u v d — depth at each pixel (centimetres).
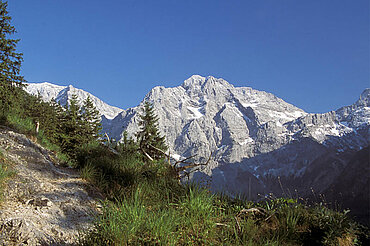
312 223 536
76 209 504
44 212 458
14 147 782
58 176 697
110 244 366
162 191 646
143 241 371
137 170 752
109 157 860
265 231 511
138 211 440
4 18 1622
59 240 389
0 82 1572
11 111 1433
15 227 360
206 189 577
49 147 1304
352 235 519
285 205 573
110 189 648
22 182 559
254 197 601
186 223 450
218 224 474
